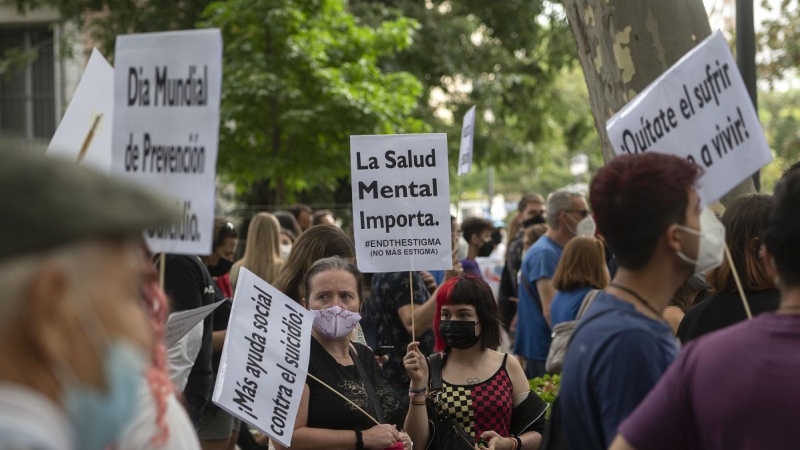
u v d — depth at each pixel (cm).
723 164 312
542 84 2422
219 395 399
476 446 454
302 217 1146
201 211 289
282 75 1456
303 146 1510
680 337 388
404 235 525
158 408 193
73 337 127
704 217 263
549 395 563
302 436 419
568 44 2338
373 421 433
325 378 431
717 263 261
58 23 2075
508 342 1080
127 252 136
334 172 1509
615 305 256
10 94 2302
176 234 292
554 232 791
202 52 293
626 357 243
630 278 259
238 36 1506
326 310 434
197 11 1942
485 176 5019
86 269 128
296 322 428
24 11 2036
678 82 316
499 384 468
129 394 134
